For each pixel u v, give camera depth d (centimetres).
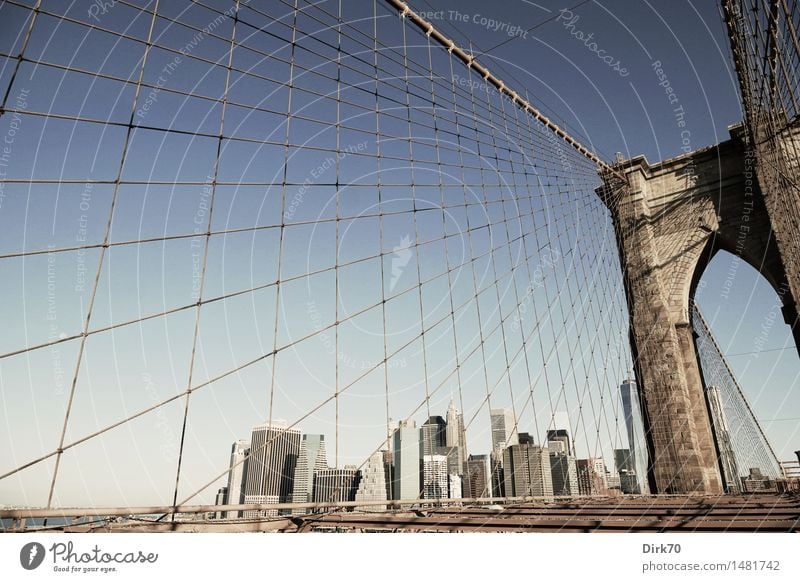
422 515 925
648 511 1085
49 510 542
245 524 725
